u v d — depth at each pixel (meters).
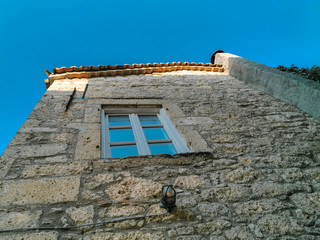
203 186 2.07
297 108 3.55
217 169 2.28
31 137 2.40
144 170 2.15
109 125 3.09
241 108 3.53
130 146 2.68
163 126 3.13
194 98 3.76
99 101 3.37
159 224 1.70
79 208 1.74
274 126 3.12
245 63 4.75
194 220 1.77
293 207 1.97
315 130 3.06
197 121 3.08
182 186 2.05
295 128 3.10
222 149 2.58
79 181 1.95
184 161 2.31
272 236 1.72
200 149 2.54
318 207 1.98
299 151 2.66
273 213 1.90
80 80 4.20
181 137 2.78
